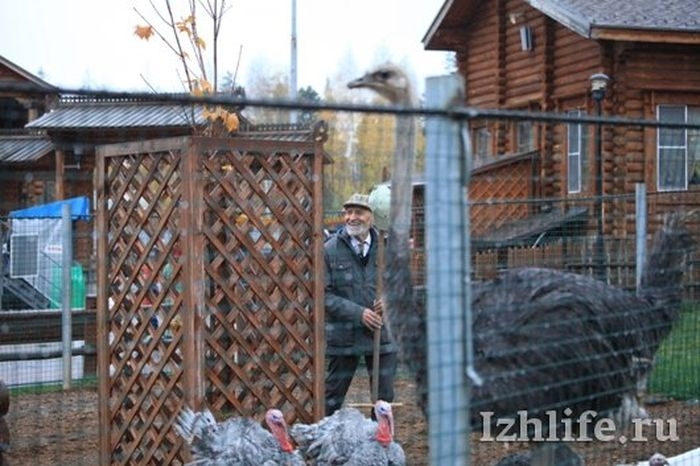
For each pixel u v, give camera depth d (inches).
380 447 284.4
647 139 860.6
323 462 284.4
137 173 304.7
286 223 304.8
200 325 286.0
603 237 374.0
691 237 264.8
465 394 151.2
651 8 879.1
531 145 932.0
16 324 461.1
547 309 230.8
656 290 254.4
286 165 304.3
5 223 498.0
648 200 425.4
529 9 979.3
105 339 315.6
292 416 310.5
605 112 872.3
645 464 300.0
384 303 229.0
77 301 505.4
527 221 444.8
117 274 312.7
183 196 285.3
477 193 854.5
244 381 300.8
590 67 905.5
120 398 313.1
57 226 508.7
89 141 858.1
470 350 152.4
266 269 301.7
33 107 1042.1
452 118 149.6
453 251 150.0
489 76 1039.0
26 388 435.8
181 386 291.3
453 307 149.9
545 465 238.5
